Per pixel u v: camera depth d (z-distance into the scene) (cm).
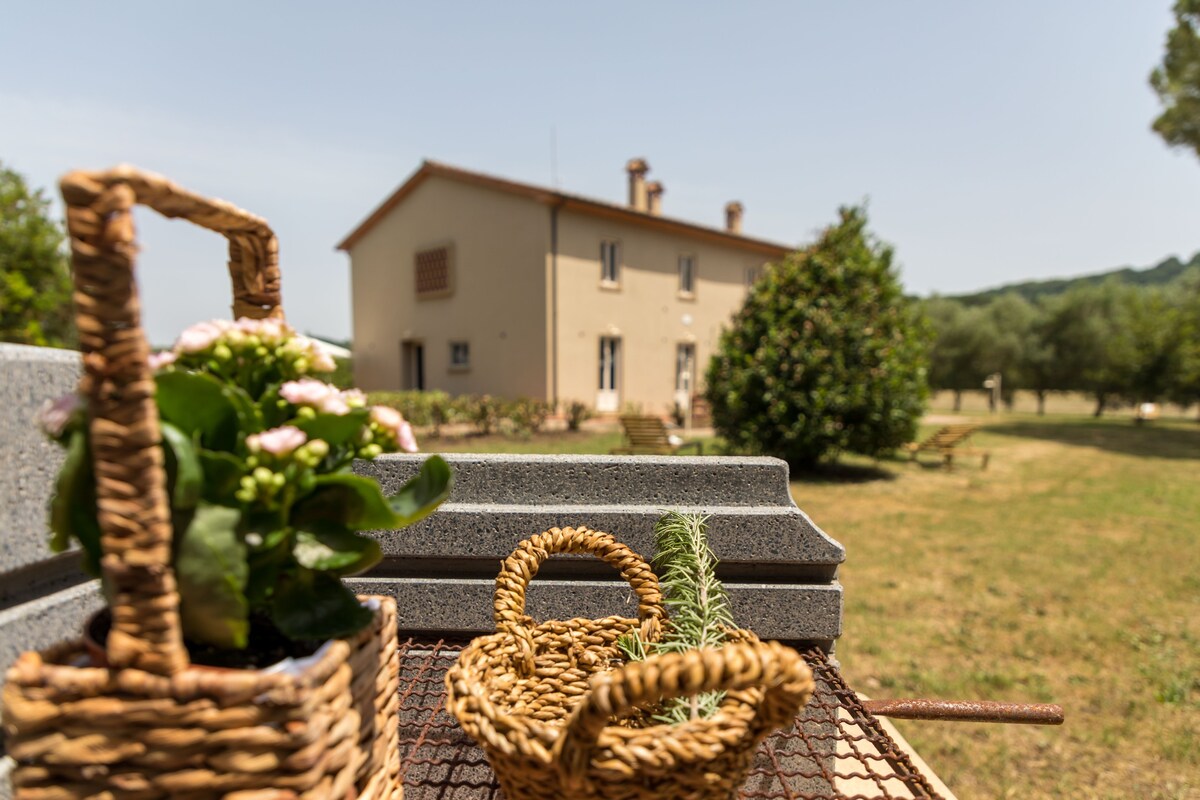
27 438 115
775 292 1099
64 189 67
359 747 92
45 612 117
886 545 674
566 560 198
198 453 78
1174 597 527
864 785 193
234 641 81
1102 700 368
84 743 73
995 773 310
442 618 196
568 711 142
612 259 1795
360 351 2202
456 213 1827
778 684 87
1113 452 1556
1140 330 2434
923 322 1126
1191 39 1595
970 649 430
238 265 110
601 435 1526
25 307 1263
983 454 1222
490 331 1759
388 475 200
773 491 200
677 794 89
